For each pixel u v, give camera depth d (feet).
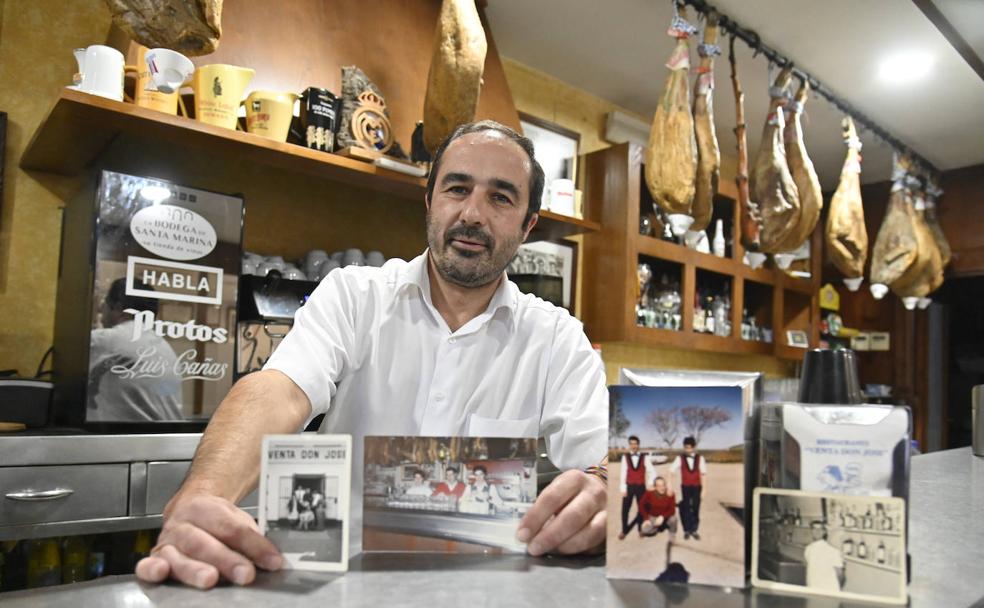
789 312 14.15
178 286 5.43
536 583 2.19
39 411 5.28
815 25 8.92
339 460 2.28
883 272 12.33
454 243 4.30
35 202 6.31
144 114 5.24
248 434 3.17
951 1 8.07
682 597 2.11
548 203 8.79
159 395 5.31
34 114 6.32
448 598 2.00
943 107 11.15
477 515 2.52
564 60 10.34
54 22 6.46
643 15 8.97
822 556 2.17
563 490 2.56
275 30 6.81
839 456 2.23
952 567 2.53
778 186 9.09
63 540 5.27
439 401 4.58
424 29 8.21
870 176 15.02
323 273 7.16
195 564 2.10
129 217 5.22
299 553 2.26
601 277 10.62
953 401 16.33
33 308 6.24
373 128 6.89
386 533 2.48
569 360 4.86
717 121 12.45
